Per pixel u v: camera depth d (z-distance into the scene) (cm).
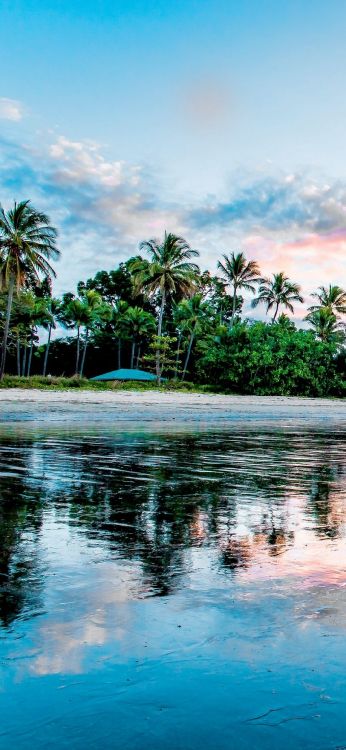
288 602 322
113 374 5856
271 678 236
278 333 5638
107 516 546
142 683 230
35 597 324
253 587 347
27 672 238
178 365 6881
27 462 938
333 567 393
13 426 1828
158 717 207
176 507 597
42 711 210
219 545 447
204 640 270
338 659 253
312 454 1170
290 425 2214
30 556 407
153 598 325
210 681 232
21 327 6116
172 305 7231
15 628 280
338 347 6100
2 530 483
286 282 7150
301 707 215
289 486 753
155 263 5556
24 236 4438
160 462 984
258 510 589
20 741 193
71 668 241
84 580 355
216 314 7150
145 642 267
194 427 1962
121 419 2342
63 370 7544
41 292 7281
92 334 7150
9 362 7381
